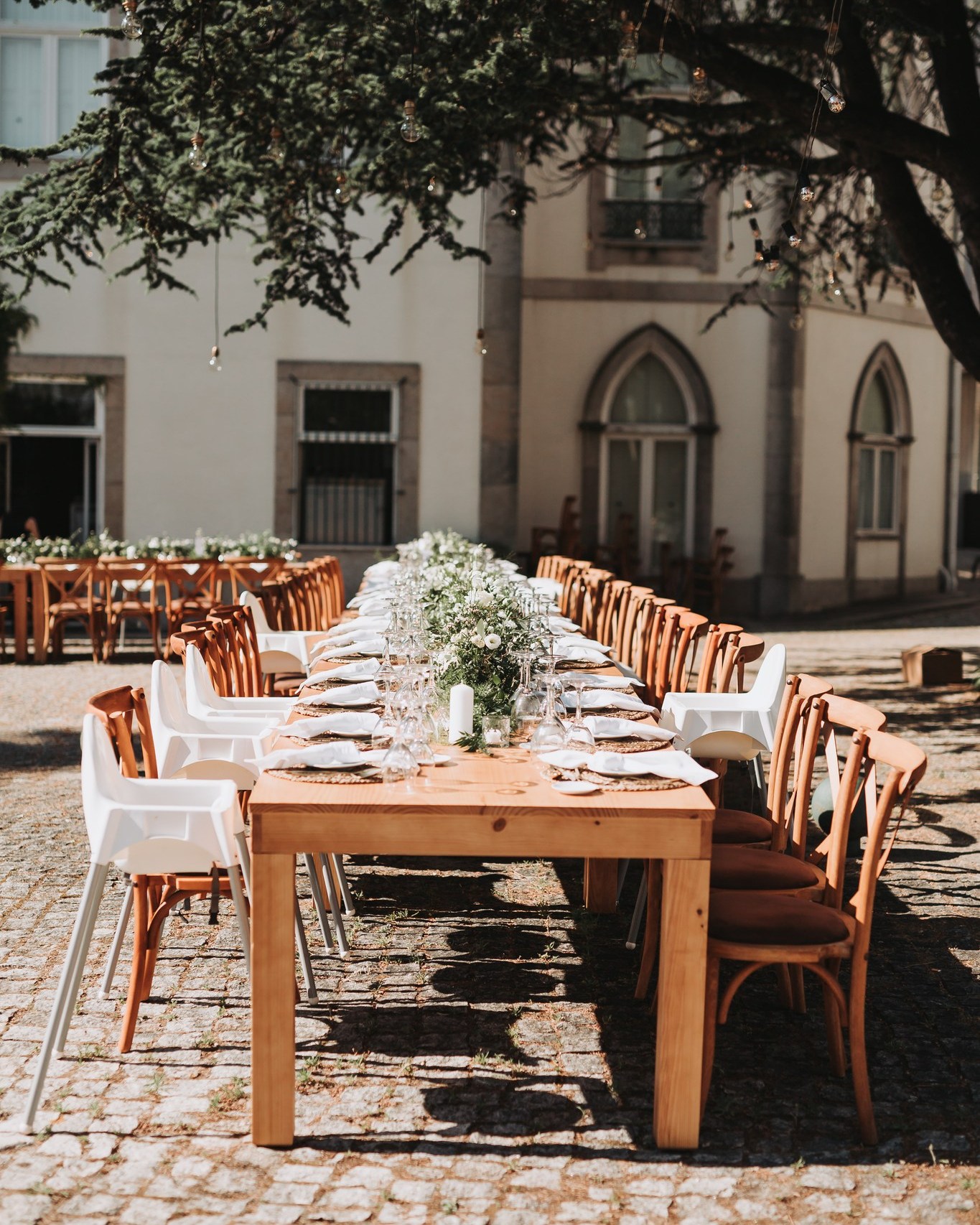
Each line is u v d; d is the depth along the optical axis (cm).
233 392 1631
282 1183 332
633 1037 424
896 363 2041
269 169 986
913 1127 367
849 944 367
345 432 1662
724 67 905
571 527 1791
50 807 718
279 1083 350
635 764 385
